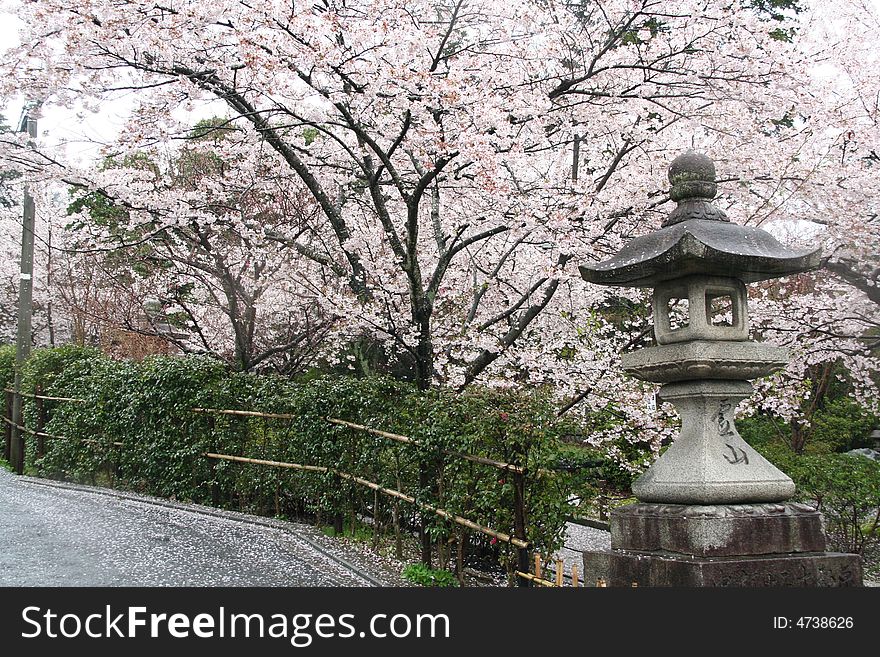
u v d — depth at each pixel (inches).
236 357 426.9
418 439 237.6
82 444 442.3
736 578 151.4
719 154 318.0
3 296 756.6
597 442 326.0
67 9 244.8
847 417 542.3
